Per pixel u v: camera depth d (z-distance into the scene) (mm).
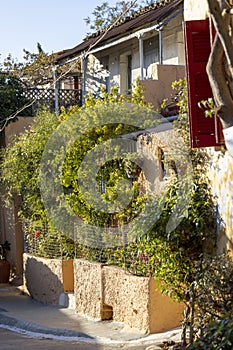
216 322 7324
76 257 14969
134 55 23656
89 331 12469
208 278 9055
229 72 7590
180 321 11688
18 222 19656
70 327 12914
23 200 17719
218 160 10312
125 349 10820
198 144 9211
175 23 20578
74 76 27141
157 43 22078
